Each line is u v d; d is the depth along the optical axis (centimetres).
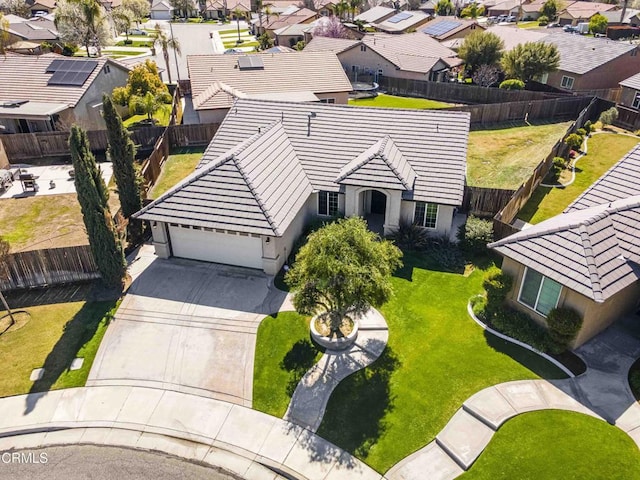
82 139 1903
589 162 3500
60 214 2861
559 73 5269
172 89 5475
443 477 1383
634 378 1645
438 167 2544
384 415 1577
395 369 1744
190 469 1447
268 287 2181
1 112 3744
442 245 2458
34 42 7512
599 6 10581
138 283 2217
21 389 1697
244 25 12406
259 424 1570
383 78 5750
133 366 1788
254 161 2355
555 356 1766
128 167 2438
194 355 1830
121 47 8919
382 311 2038
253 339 1895
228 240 2267
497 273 1931
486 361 1761
